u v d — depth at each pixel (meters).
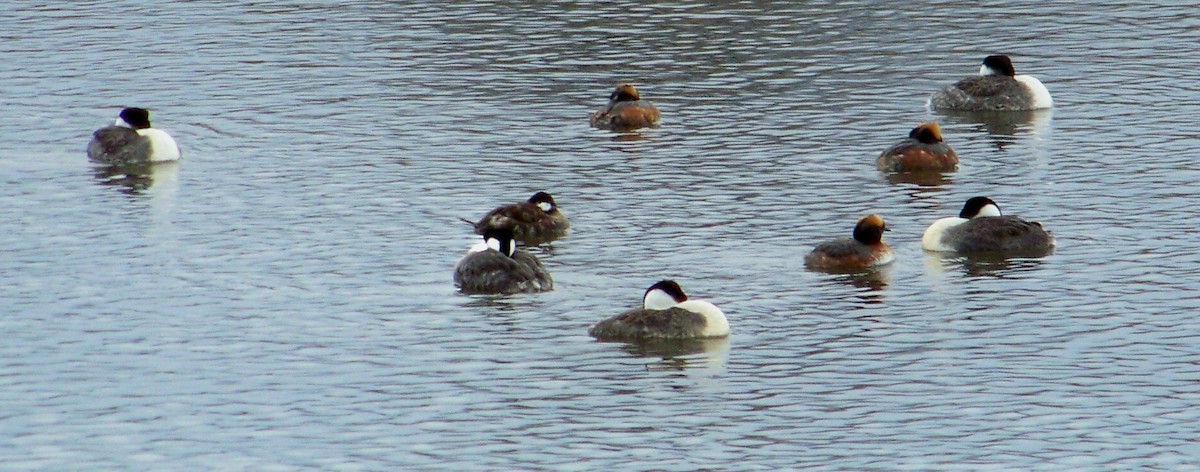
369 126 41.22
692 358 25.02
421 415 22.97
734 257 30.17
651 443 21.91
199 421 22.84
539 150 38.84
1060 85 44.62
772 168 36.94
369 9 55.22
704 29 51.41
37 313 27.45
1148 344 25.34
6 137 40.62
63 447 22.00
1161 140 38.66
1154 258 29.77
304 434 22.36
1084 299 27.56
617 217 33.06
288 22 53.53
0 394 23.88
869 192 34.88
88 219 33.44
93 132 41.12
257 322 26.89
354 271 29.59
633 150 38.69
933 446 21.69
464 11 54.59
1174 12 52.66
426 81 45.78
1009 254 30.19
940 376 24.16
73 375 24.61
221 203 34.56
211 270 29.80
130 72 47.19
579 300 27.75
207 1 57.06
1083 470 20.88
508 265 28.28
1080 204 33.59
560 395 23.61
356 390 23.91
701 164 37.31
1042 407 22.94
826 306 27.36
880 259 29.55
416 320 26.84
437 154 38.53
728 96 43.88
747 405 23.16
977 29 51.00
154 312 27.45
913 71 46.25
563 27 51.97
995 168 36.84
